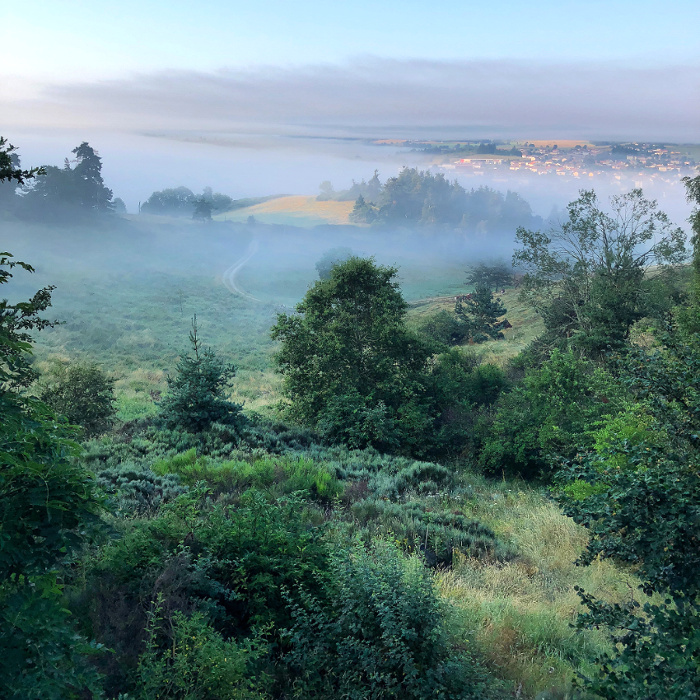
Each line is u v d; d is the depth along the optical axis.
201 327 79.50
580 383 20.09
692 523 4.70
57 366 21.11
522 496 16.66
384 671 5.75
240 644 6.11
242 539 7.57
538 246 36.25
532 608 8.66
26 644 3.78
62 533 4.68
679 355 5.68
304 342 24.25
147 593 6.40
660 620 4.59
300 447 19.53
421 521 12.84
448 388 24.47
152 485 12.48
